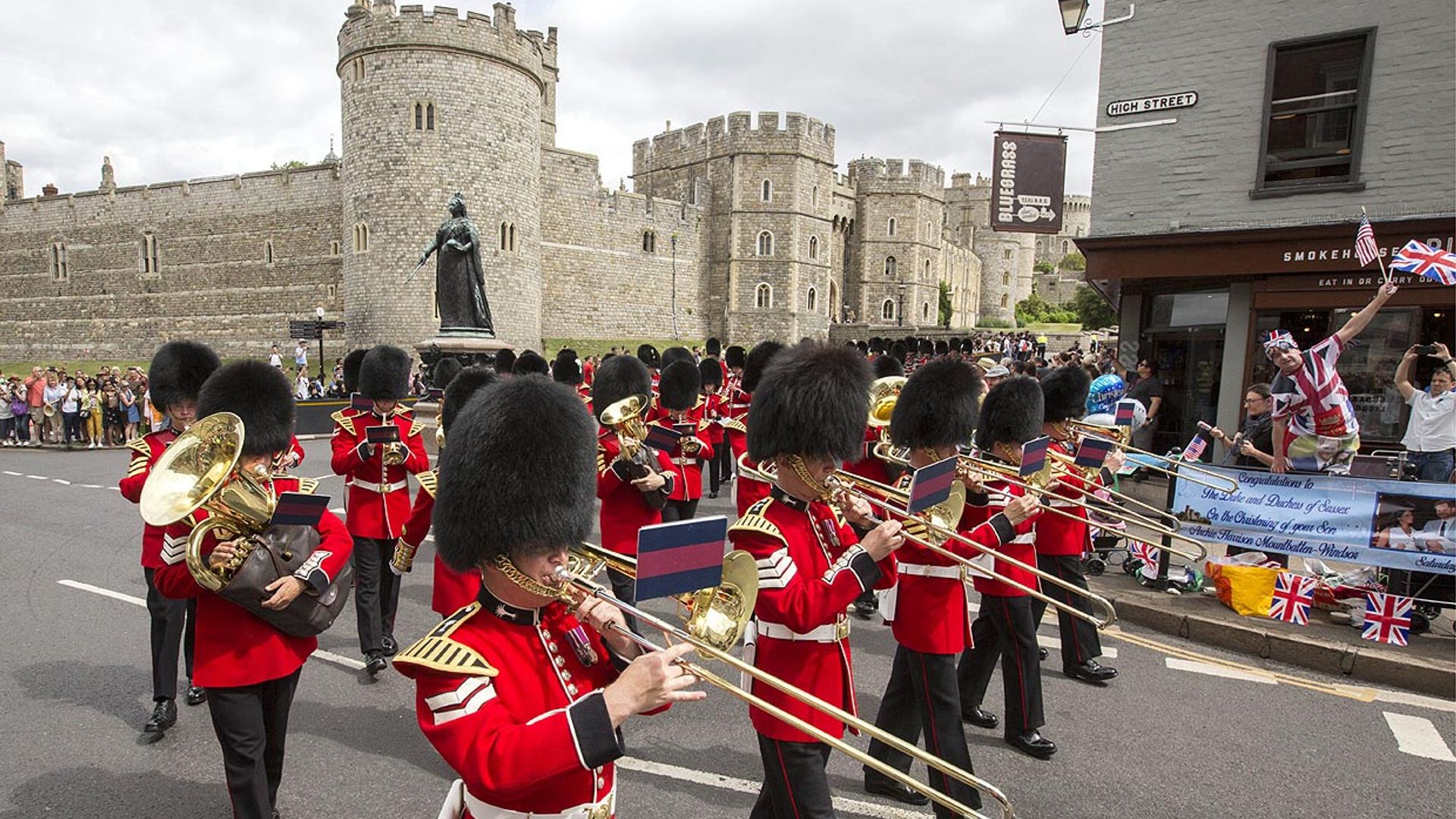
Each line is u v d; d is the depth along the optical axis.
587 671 2.29
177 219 45.50
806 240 54.53
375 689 5.49
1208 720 5.04
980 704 5.10
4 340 52.66
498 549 2.06
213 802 4.10
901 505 4.32
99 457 17.39
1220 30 10.45
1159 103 10.89
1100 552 8.20
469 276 16.25
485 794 1.95
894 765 4.21
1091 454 5.78
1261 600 6.47
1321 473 6.74
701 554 2.27
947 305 70.31
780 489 3.29
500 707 2.02
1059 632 6.49
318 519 3.64
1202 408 11.30
